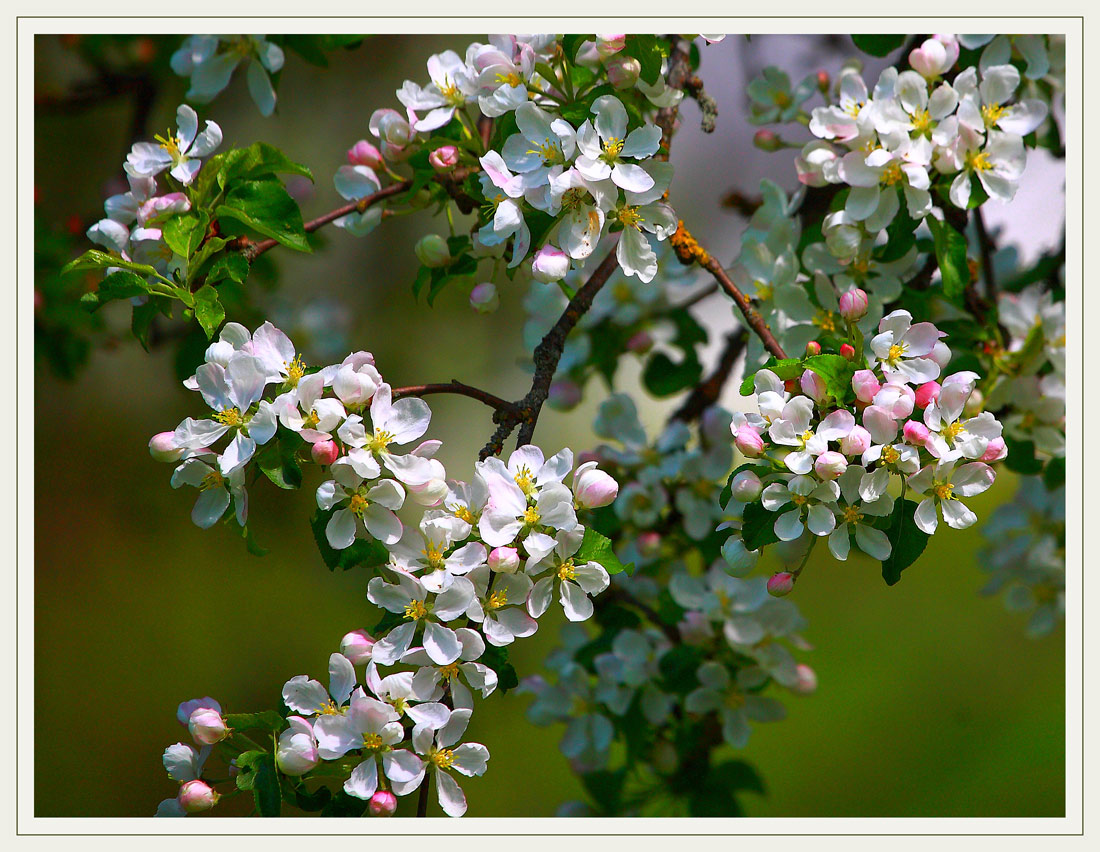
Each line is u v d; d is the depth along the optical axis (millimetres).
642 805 2812
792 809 3742
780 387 2570
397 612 2557
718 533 2588
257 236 2744
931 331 2568
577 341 2873
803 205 2744
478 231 2662
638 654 2777
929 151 2621
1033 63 2670
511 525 2555
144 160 2641
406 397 2574
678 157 3967
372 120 2684
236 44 2738
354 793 2547
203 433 2559
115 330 3295
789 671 2762
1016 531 2869
